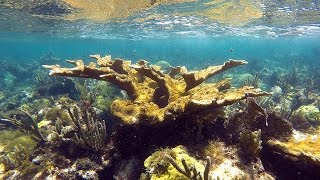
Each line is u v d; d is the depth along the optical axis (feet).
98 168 19.34
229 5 52.06
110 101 29.78
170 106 16.46
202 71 22.04
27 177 21.21
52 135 23.18
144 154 17.95
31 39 139.44
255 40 159.53
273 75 69.15
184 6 52.37
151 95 20.81
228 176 14.71
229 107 29.27
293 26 84.28
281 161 17.12
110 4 48.91
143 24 79.51
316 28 88.99
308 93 51.39
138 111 17.44
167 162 14.02
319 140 17.06
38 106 40.96
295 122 30.37
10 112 40.47
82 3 48.75
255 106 18.70
